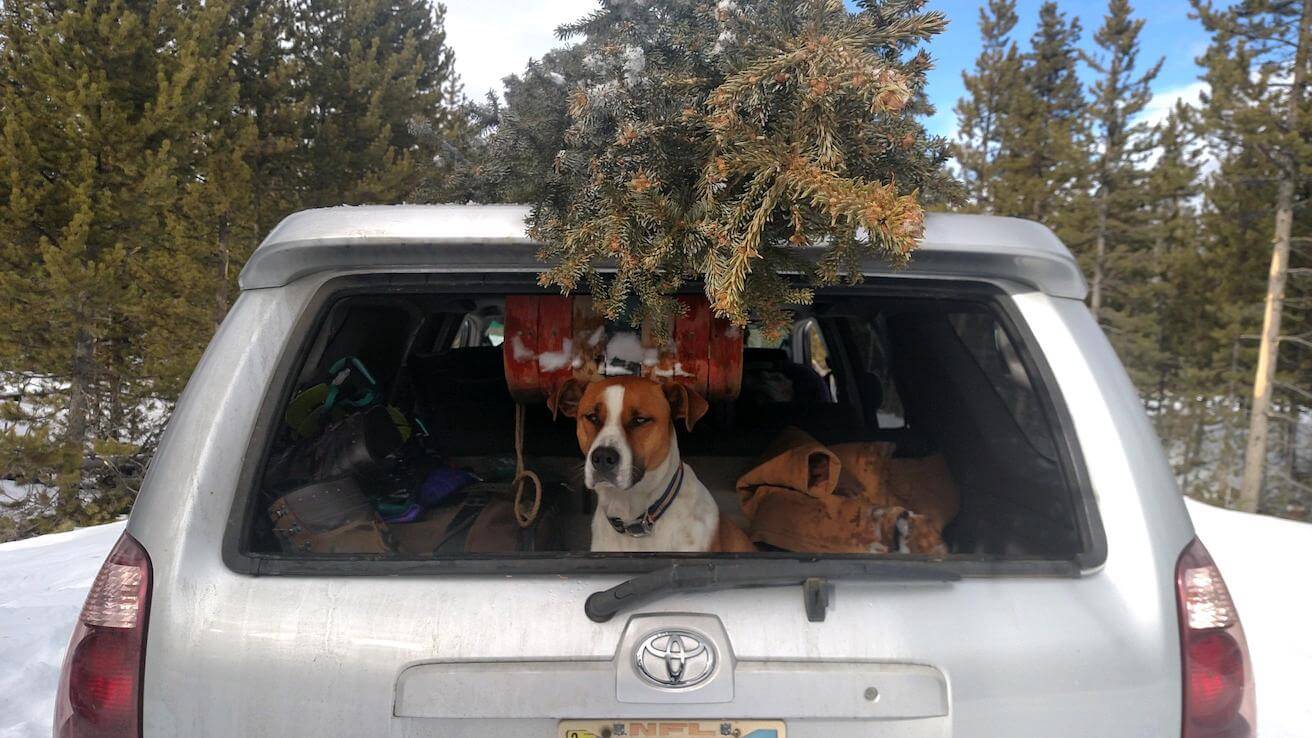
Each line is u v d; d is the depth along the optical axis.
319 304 1.61
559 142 2.00
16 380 14.79
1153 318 26.30
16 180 13.06
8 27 14.03
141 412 16.11
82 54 13.80
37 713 3.84
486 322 4.62
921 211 1.38
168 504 1.45
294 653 1.34
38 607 5.27
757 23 1.62
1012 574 1.42
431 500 2.21
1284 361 23.28
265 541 1.65
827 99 1.46
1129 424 1.56
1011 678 1.36
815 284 1.63
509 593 1.37
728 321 1.97
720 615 1.36
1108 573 1.44
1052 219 25.98
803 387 3.45
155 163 13.88
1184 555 1.48
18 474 13.88
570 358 2.00
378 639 1.34
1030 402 1.88
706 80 1.62
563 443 2.54
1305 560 7.35
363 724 1.32
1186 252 25.91
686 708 1.33
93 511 14.06
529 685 1.33
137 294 14.07
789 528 2.06
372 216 1.61
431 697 1.33
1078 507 1.50
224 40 16.70
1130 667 1.38
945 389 2.44
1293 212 21.72
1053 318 1.64
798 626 1.36
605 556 1.42
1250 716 1.46
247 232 17.61
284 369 1.56
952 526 2.26
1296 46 19.70
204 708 1.33
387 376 2.78
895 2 1.66
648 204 1.54
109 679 1.37
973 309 1.99
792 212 1.49
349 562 1.40
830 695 1.34
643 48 1.72
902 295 1.67
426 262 1.60
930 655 1.35
